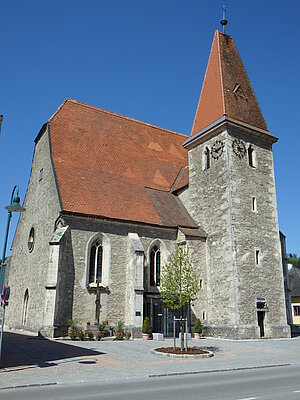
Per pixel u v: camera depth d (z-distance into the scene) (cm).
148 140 3788
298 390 1063
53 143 3056
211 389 1081
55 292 2377
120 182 3164
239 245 2850
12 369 1399
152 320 2756
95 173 3070
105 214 2741
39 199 3064
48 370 1401
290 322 3725
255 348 2266
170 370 1466
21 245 3334
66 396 968
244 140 3180
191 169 3406
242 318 2683
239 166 3061
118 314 2642
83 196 2784
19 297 3144
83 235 2642
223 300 2786
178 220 3130
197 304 2855
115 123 3662
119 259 2747
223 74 3338
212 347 2236
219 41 3531
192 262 2922
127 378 1294
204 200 3170
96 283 2625
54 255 2444
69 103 3478
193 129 3484
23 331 2862
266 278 2908
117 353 1864
